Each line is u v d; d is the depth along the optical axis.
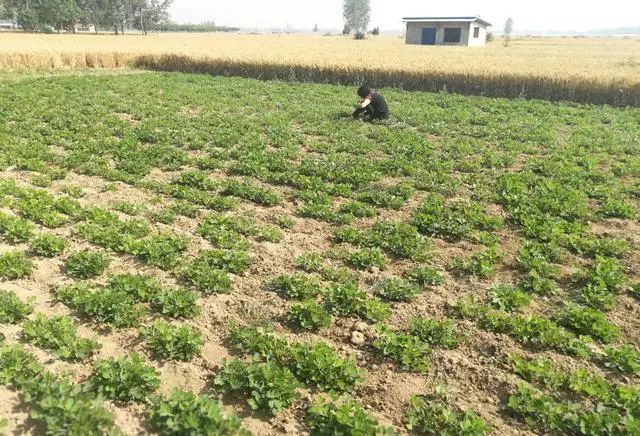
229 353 5.85
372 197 10.73
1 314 6.05
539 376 5.50
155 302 6.65
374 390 5.38
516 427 4.92
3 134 14.48
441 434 4.71
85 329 6.12
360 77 30.27
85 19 88.06
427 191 11.64
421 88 29.22
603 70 28.30
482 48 56.03
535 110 22.19
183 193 10.54
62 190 10.58
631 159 13.95
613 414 4.85
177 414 4.56
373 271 7.88
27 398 4.72
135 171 11.97
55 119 16.66
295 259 8.12
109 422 4.53
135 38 65.50
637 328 6.61
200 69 35.41
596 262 8.19
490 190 11.43
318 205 10.10
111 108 19.98
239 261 7.71
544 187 11.28
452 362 5.79
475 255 8.45
